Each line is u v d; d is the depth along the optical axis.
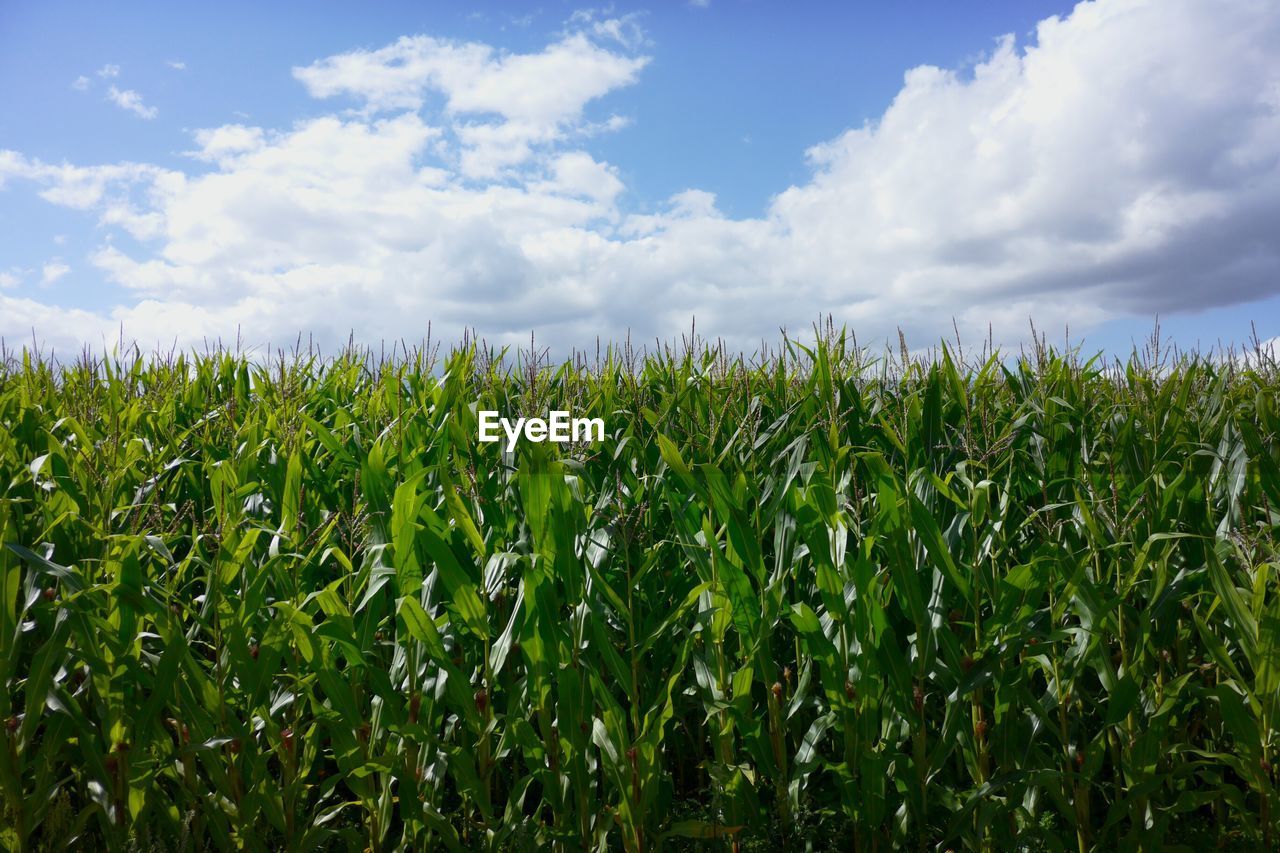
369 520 3.15
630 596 2.87
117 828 2.69
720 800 2.93
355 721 2.75
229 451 4.31
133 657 2.70
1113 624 2.95
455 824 3.09
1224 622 3.21
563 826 2.83
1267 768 2.73
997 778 2.79
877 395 4.94
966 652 3.04
